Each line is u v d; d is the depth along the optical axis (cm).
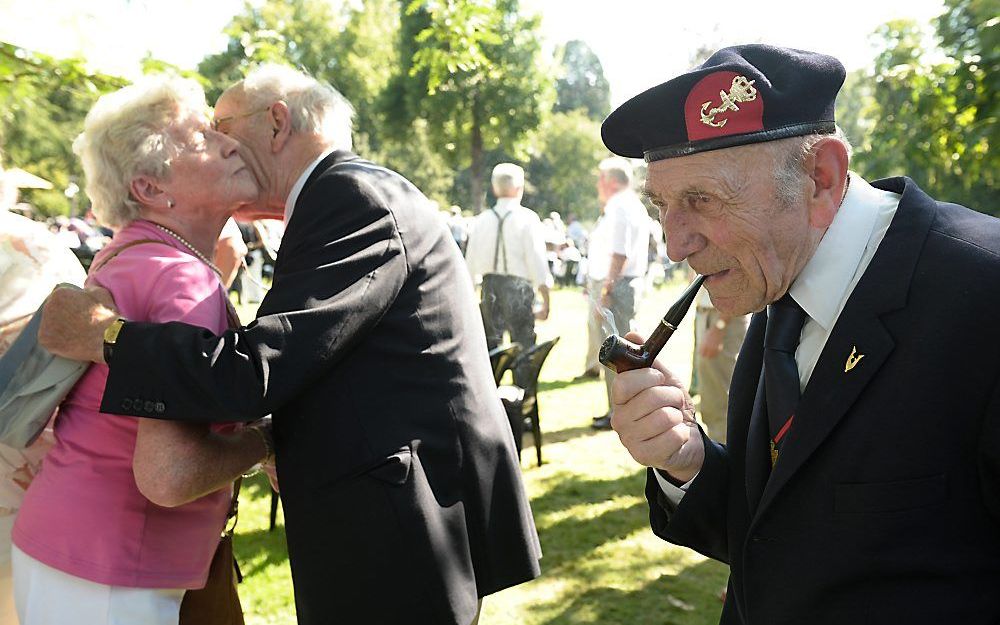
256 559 403
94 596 164
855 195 113
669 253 111
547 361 947
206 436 167
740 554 125
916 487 98
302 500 171
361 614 167
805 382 115
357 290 162
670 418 120
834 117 108
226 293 177
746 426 130
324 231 166
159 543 168
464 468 176
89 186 177
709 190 105
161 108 172
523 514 191
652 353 120
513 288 646
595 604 353
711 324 462
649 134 109
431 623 166
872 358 102
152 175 171
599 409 704
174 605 174
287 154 186
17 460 203
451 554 171
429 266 177
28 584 169
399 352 170
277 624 336
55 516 165
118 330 157
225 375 150
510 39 2238
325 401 168
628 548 411
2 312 210
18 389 163
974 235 104
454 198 4566
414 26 2720
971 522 98
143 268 166
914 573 98
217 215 181
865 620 100
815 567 104
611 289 623
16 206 273
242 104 185
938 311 99
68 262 229
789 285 112
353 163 179
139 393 154
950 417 97
